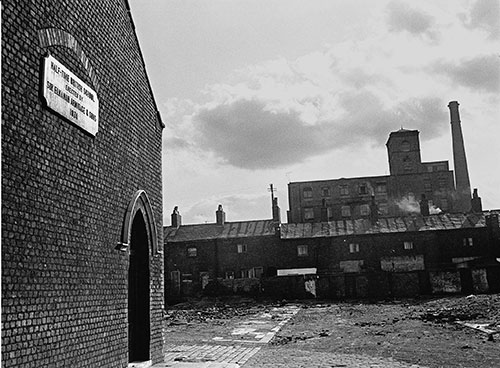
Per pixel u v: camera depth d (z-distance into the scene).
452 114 82.06
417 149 80.69
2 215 7.55
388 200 76.19
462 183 79.38
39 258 8.55
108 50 12.41
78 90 10.43
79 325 9.92
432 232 55.50
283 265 57.38
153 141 16.12
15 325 7.70
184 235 61.25
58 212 9.34
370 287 49.44
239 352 19.53
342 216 76.62
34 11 8.83
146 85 15.59
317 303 46.88
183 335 26.95
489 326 24.59
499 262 50.72
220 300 51.97
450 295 46.44
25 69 8.42
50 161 9.14
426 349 18.77
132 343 14.41
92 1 11.51
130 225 13.14
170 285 58.62
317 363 16.19
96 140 11.37
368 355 17.86
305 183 78.69
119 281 12.32
